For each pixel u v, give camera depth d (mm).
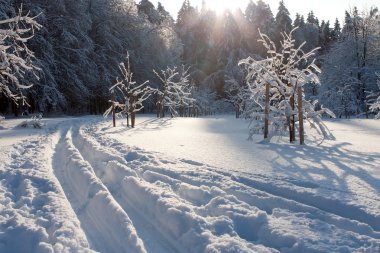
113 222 4227
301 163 6953
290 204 4332
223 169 6344
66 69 33000
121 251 3617
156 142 10672
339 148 9328
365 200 4332
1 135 12328
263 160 7328
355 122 23250
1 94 27125
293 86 11055
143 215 4602
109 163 6859
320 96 39906
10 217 4277
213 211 4305
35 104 31828
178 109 45562
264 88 11680
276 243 3502
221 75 67312
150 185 5328
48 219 4227
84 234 3916
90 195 5320
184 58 80500
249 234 3795
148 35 48875
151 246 3762
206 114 58062
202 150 8844
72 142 11836
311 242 3293
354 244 3236
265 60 12211
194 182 5535
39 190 5480
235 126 18578
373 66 40938
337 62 41750
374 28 40938
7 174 6379
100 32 41062
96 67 37594
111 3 44844
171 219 4094
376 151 8688
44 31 30812
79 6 34875
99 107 43781
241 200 4711
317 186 5105
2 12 25391
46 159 8000
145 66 46938
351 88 39781
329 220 3861
